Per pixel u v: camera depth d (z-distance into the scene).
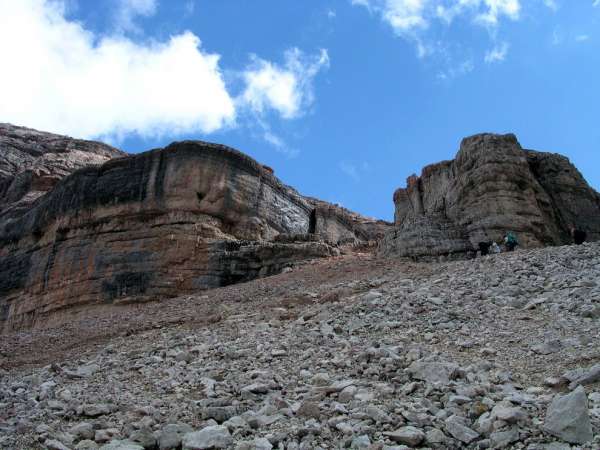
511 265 21.27
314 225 55.72
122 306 40.50
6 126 89.69
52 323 42.78
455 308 16.58
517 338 13.02
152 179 44.97
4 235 53.53
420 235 31.62
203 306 26.41
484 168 31.59
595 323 13.15
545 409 8.60
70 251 45.44
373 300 18.67
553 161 36.31
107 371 14.73
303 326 17.23
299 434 8.53
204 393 11.34
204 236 42.25
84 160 75.62
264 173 48.91
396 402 9.50
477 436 8.01
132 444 8.52
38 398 12.20
